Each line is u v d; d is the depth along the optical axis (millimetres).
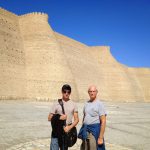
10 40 45969
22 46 49000
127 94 74312
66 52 60625
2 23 45375
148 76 85250
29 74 47094
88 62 69438
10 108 24875
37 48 49125
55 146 5539
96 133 5543
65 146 5492
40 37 49844
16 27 50031
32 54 48844
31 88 46188
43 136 11094
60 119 5512
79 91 58812
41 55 48688
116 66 76250
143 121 19281
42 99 45625
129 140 11172
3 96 39906
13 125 13969
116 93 73250
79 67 63344
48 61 48438
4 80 41250
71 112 5660
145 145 10266
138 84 82250
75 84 53094
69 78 50750
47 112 23062
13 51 45656
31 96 45594
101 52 77250
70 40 65438
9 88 41812
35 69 47719
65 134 5480
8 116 18016
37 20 51344
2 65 41844
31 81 46625
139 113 27984
